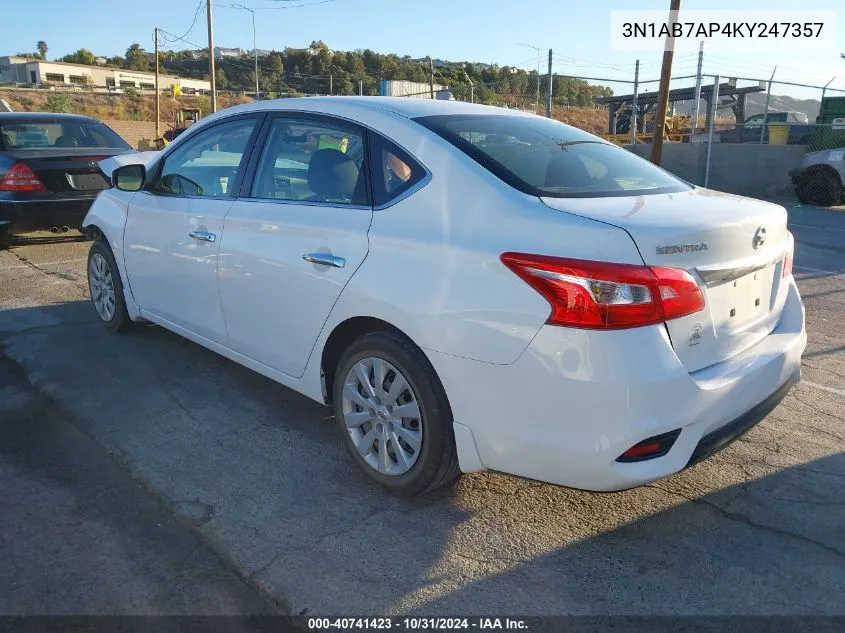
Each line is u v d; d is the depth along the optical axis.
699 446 2.57
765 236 2.85
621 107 21.28
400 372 2.93
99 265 5.22
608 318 2.35
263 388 4.30
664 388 2.40
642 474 2.44
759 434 3.79
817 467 3.44
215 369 4.58
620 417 2.38
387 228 2.95
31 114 8.68
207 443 3.60
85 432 3.69
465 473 3.11
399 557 2.72
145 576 2.58
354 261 3.02
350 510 3.02
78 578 2.56
